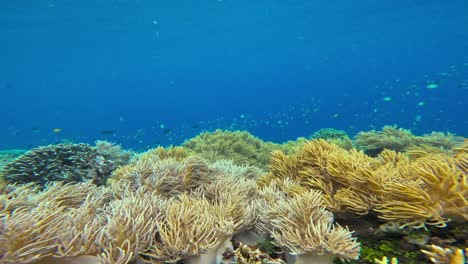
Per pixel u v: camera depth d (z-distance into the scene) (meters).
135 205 3.27
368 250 3.20
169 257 2.80
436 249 2.82
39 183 7.50
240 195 4.11
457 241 3.05
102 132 18.36
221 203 3.67
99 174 8.02
